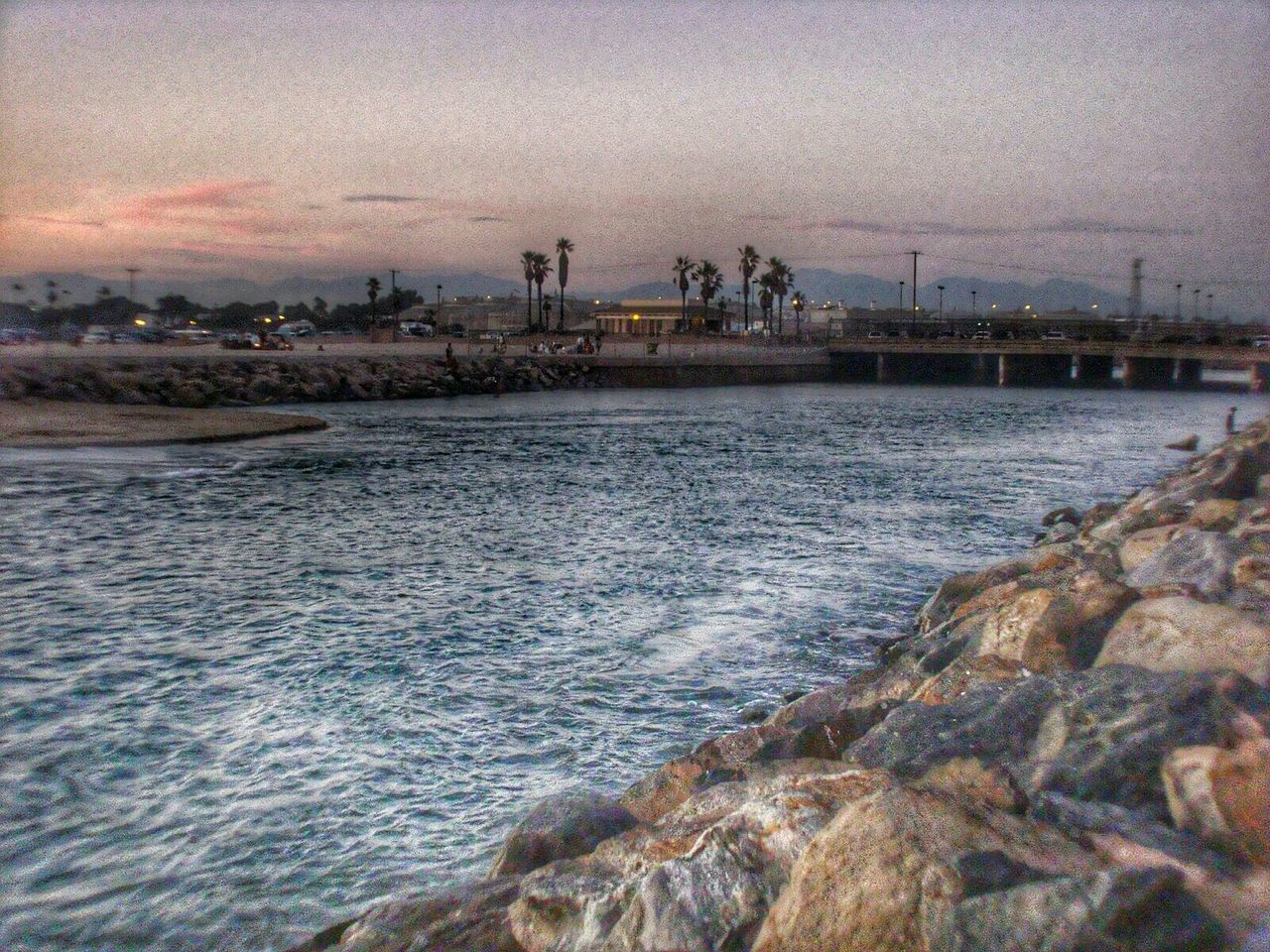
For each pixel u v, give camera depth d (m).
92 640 14.21
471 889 6.27
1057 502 28.33
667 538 22.33
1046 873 4.43
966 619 11.17
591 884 5.58
